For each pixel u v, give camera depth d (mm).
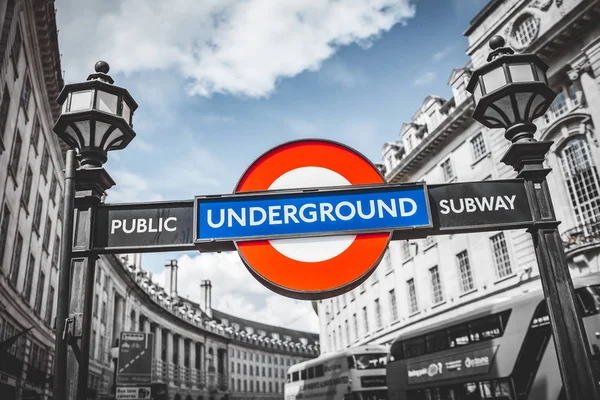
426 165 33094
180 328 77562
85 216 3168
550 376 11828
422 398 16094
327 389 24734
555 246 3203
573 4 21672
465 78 29453
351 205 3148
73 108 3334
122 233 3160
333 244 3033
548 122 23578
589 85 21219
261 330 123875
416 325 32812
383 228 3088
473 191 3277
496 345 13477
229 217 3133
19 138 21484
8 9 17469
